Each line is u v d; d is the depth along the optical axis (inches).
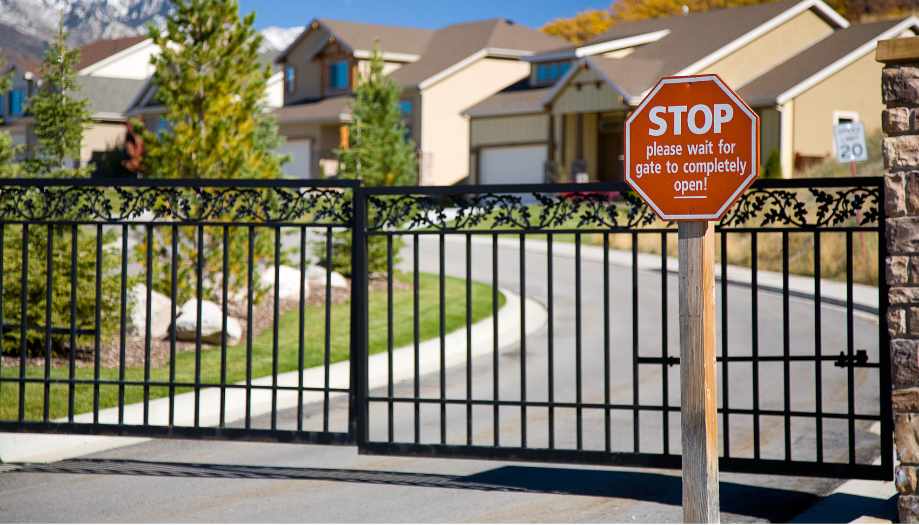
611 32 1824.6
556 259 1086.4
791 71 1507.1
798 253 996.6
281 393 473.4
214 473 338.3
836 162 1330.0
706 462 232.4
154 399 447.5
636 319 301.1
